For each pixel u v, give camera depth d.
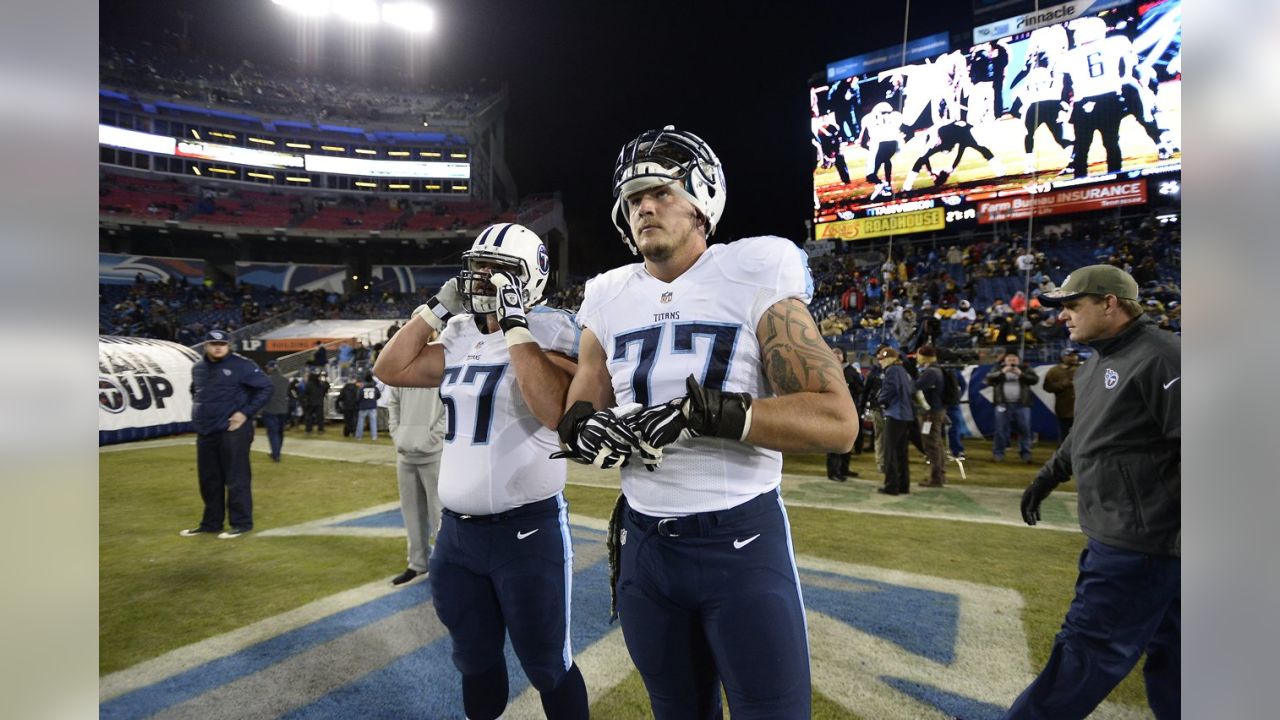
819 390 1.19
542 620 1.80
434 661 2.77
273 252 34.84
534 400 1.66
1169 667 1.91
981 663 2.64
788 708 1.21
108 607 3.44
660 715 1.35
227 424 5.07
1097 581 1.85
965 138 16.86
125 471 8.11
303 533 5.09
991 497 6.11
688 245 1.42
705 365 1.28
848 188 18.38
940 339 13.85
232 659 2.80
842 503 5.86
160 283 28.95
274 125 35.47
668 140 1.38
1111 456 1.83
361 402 12.35
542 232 31.86
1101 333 1.91
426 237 34.16
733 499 1.28
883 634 2.93
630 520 1.40
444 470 1.93
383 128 36.91
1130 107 15.12
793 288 1.32
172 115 33.28
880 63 17.94
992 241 19.86
